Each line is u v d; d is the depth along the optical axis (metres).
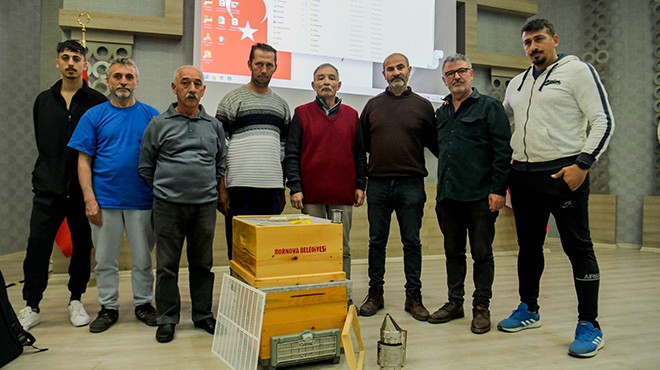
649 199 5.01
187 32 3.76
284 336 1.65
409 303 2.41
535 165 1.99
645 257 4.51
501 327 2.13
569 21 5.81
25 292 2.17
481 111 2.15
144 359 1.73
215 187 2.11
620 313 2.43
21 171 4.46
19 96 4.43
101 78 3.49
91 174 2.16
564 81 1.92
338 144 2.43
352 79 3.96
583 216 1.91
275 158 2.33
